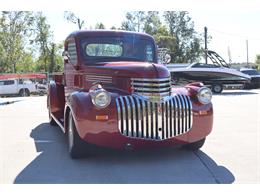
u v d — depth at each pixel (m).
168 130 5.67
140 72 5.65
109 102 5.44
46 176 5.15
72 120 5.88
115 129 5.43
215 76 22.61
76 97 5.74
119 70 5.90
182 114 5.80
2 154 6.47
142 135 5.53
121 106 5.46
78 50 6.83
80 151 5.91
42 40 52.34
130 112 5.47
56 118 8.31
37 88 30.66
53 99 8.54
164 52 7.71
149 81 5.61
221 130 8.63
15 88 30.09
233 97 18.97
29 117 11.41
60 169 5.49
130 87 5.71
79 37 6.91
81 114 5.48
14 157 6.24
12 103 17.02
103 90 5.45
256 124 9.53
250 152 6.45
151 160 5.97
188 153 6.39
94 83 6.33
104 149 6.46
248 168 5.48
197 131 5.95
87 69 6.50
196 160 5.96
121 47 7.06
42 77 30.02
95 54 6.86
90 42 6.89
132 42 7.17
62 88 8.45
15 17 49.28
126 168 5.53
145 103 5.56
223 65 24.25
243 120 10.29
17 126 9.60
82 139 5.66
